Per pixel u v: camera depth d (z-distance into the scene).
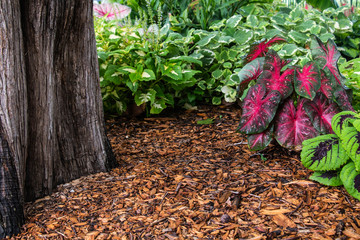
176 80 3.67
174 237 1.85
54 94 2.27
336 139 2.23
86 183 2.44
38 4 1.96
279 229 1.87
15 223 1.95
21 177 1.99
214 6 4.68
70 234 1.92
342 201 2.08
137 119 3.91
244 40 4.13
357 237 1.76
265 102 2.57
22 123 1.97
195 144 3.13
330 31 4.55
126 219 2.03
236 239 1.81
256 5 5.39
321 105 2.52
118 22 4.46
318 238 1.77
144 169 2.64
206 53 4.14
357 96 2.86
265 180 2.37
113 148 3.13
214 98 4.16
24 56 1.98
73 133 2.43
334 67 2.45
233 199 2.16
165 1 4.91
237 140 3.13
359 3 6.12
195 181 2.41
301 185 2.28
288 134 2.60
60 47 2.23
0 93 1.84
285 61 2.52
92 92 2.46
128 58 3.82
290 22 4.32
